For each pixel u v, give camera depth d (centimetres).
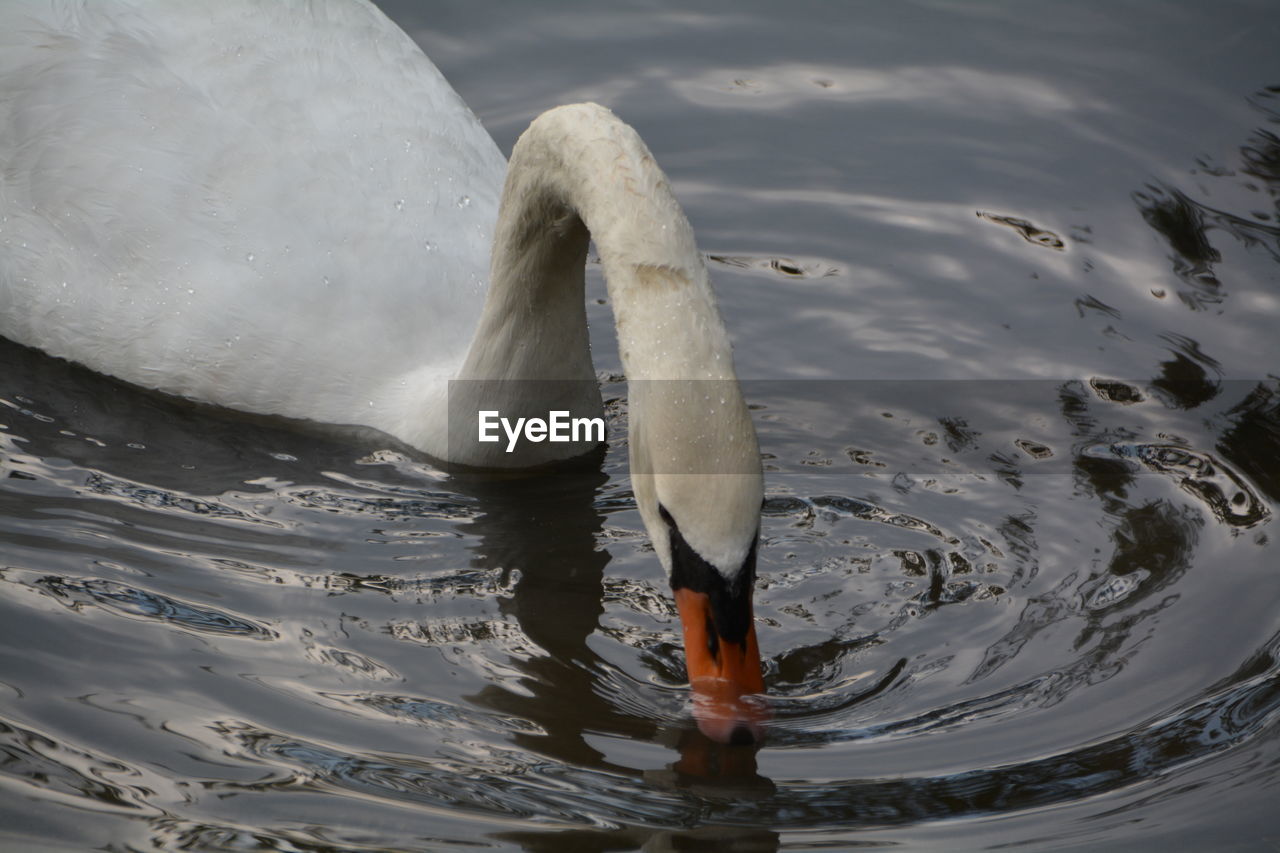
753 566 610
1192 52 1177
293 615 712
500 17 1212
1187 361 908
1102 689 673
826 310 954
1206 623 712
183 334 854
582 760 633
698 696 623
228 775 617
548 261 778
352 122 902
